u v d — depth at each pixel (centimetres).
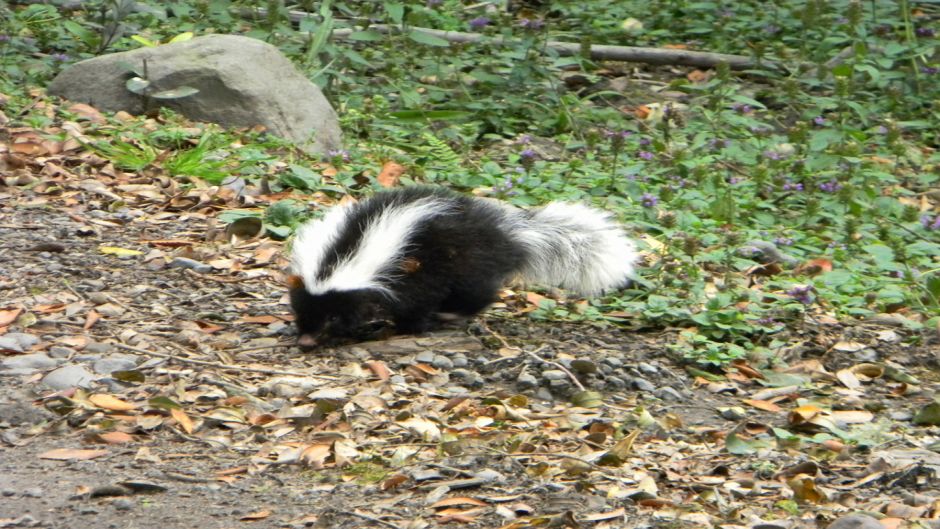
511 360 982
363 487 750
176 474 752
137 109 1542
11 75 1619
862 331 1114
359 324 976
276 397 885
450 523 704
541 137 1722
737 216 1405
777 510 759
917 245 1338
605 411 916
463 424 862
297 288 966
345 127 1628
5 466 752
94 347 938
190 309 1046
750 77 1984
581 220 1103
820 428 908
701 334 1070
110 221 1235
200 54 1551
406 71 1820
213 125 1495
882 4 2089
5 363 896
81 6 1902
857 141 1602
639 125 1761
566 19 2206
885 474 818
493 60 1834
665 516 731
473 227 1023
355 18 1894
